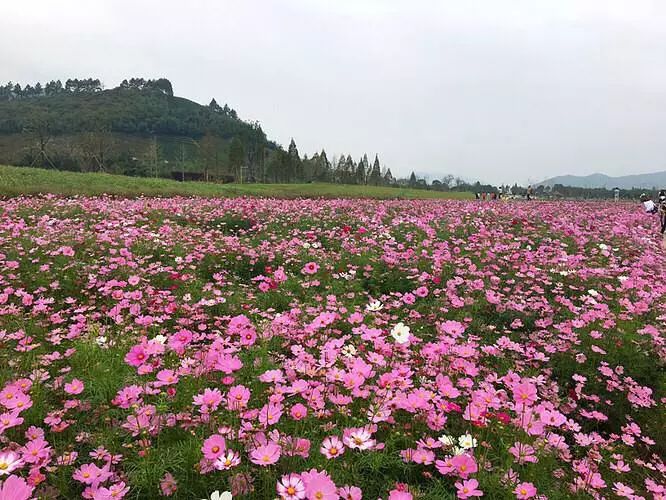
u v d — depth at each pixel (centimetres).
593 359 415
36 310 435
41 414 261
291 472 209
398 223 1102
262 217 1212
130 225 975
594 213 1630
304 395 272
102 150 6366
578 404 373
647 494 264
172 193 2430
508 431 272
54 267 592
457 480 223
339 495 189
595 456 279
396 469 247
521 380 336
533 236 974
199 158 11156
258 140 10200
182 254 727
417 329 472
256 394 290
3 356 333
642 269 734
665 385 392
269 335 388
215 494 186
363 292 597
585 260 775
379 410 254
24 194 1698
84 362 338
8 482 161
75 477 203
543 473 248
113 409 272
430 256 720
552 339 438
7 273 559
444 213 1395
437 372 331
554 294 608
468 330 494
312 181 8856
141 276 580
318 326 383
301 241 864
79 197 1723
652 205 1756
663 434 340
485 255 755
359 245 838
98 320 472
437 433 269
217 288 589
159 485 212
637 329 459
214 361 310
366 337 341
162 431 251
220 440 209
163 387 289
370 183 9119
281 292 574
